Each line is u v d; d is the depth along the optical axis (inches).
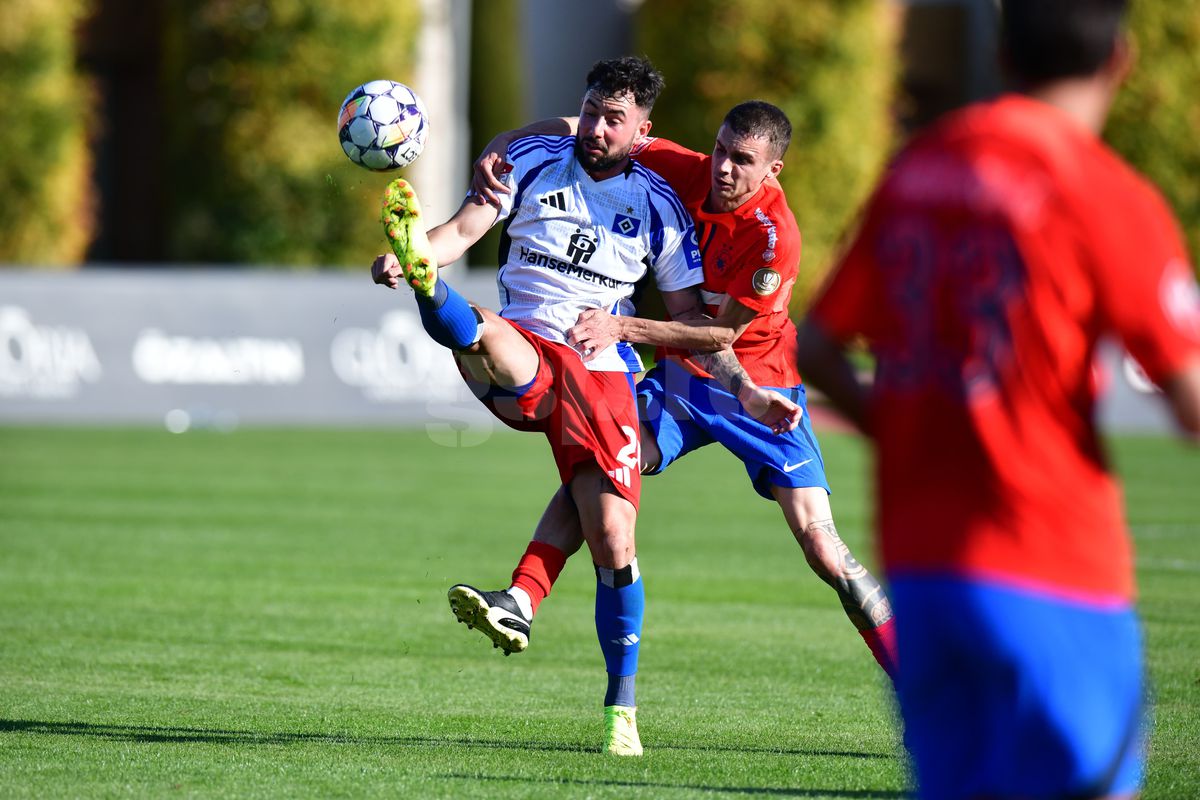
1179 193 3393.2
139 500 1585.9
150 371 2337.6
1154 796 566.6
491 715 735.1
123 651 874.8
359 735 674.8
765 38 3157.0
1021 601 332.8
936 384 342.6
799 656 903.7
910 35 3659.0
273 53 3083.2
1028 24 344.8
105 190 3457.2
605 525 641.0
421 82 3307.1
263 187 3100.4
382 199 604.7
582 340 657.0
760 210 702.5
